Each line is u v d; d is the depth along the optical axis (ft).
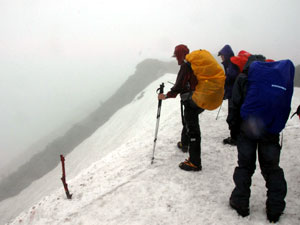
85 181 16.43
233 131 11.87
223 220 11.19
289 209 11.63
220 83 13.25
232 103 11.21
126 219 11.76
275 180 10.69
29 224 13.34
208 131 22.98
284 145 18.72
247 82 10.71
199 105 13.80
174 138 21.26
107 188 14.51
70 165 151.23
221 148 19.04
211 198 12.92
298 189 13.15
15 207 139.74
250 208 11.96
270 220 10.78
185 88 14.57
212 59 13.52
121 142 119.34
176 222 11.35
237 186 11.34
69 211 12.87
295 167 15.38
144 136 24.39
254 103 10.15
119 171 16.52
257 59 11.64
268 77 10.15
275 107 9.90
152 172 15.64
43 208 13.98
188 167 15.53
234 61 14.52
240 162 11.45
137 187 14.10
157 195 13.34
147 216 11.85
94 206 12.91
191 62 13.76
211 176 15.05
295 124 23.38
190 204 12.52
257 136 10.55
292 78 10.47
